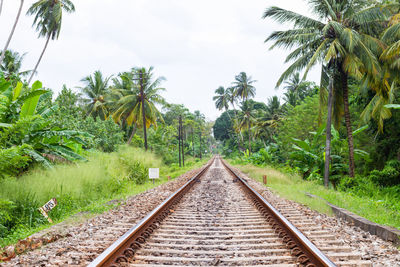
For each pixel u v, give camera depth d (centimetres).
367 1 1662
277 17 1703
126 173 1652
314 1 1664
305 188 1349
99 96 4562
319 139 2323
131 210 809
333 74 1703
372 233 596
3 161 741
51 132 1131
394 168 1695
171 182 1706
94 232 585
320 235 546
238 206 889
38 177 930
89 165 1277
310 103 3169
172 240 522
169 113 8794
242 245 495
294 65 1714
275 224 610
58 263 405
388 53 1391
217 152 19225
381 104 1705
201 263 419
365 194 1444
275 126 5022
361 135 2206
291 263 417
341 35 1529
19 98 1080
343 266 401
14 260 426
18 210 749
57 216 790
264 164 3306
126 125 4800
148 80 3891
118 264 391
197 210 825
